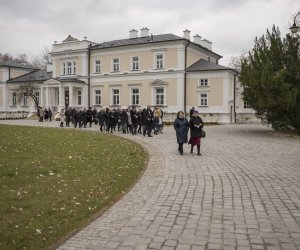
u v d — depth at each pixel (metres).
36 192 8.49
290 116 26.09
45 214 6.96
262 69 25.89
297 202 7.84
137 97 50.03
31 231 6.09
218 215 6.99
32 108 57.78
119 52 51.09
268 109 25.97
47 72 64.06
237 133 26.80
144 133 24.44
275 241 5.70
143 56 49.12
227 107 44.06
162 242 5.68
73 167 11.79
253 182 9.80
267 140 21.42
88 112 33.34
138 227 6.36
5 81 64.56
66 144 18.19
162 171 11.50
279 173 11.01
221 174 10.93
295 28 19.33
